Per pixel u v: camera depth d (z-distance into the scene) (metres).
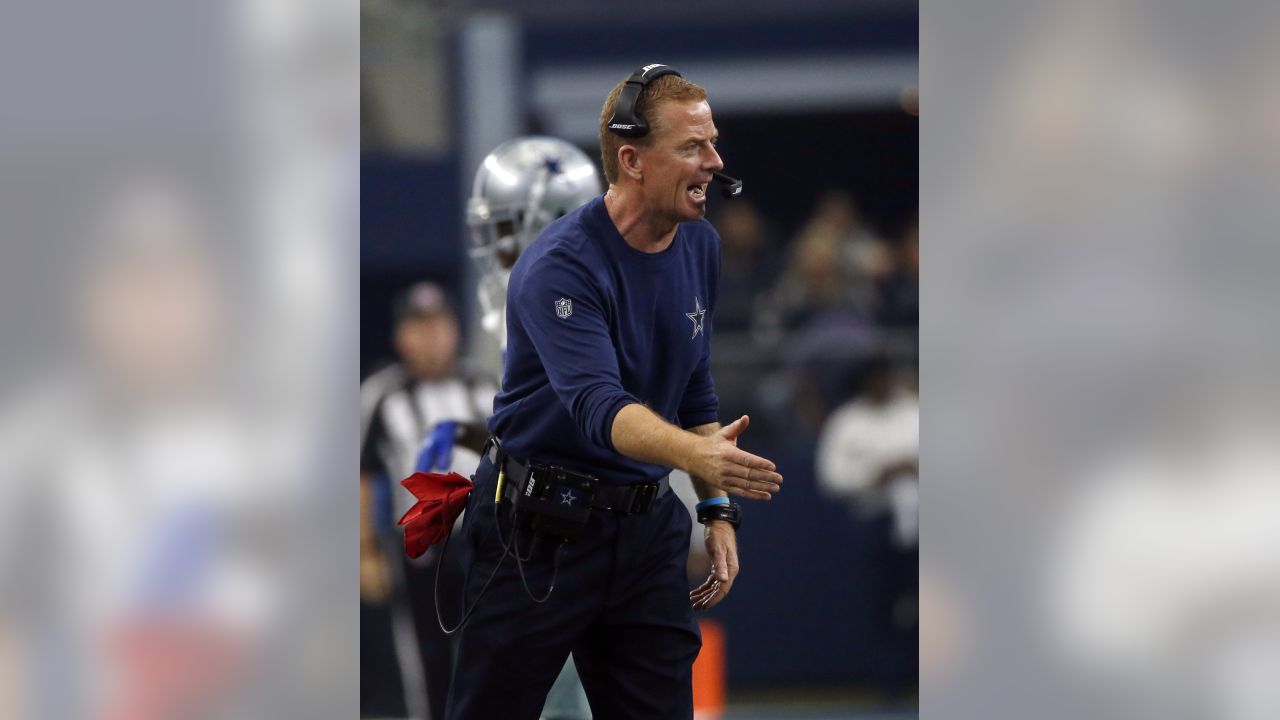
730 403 29.94
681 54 31.53
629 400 10.27
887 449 27.64
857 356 29.94
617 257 10.98
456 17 31.16
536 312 10.82
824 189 33.00
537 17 31.27
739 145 33.31
